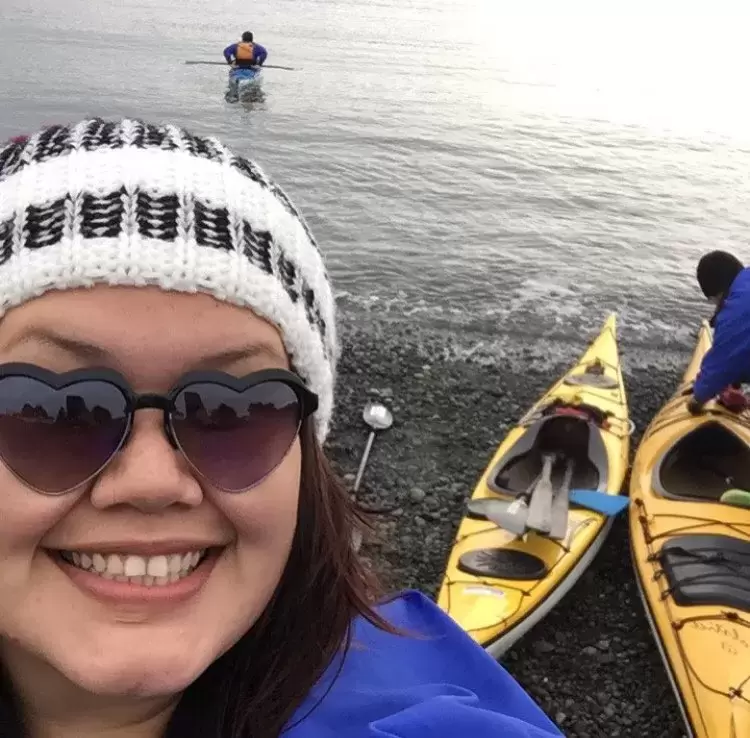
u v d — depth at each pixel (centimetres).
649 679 156
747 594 150
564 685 153
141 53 928
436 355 299
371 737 52
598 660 159
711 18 2348
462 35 1509
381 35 1369
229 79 753
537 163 625
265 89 793
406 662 60
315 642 55
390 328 325
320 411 54
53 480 41
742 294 202
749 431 199
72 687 46
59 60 848
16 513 41
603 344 266
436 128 707
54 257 41
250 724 52
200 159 48
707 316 361
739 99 1008
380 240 436
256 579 46
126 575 43
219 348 43
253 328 45
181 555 44
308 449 55
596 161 642
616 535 193
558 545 165
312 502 56
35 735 47
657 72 1211
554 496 173
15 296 41
